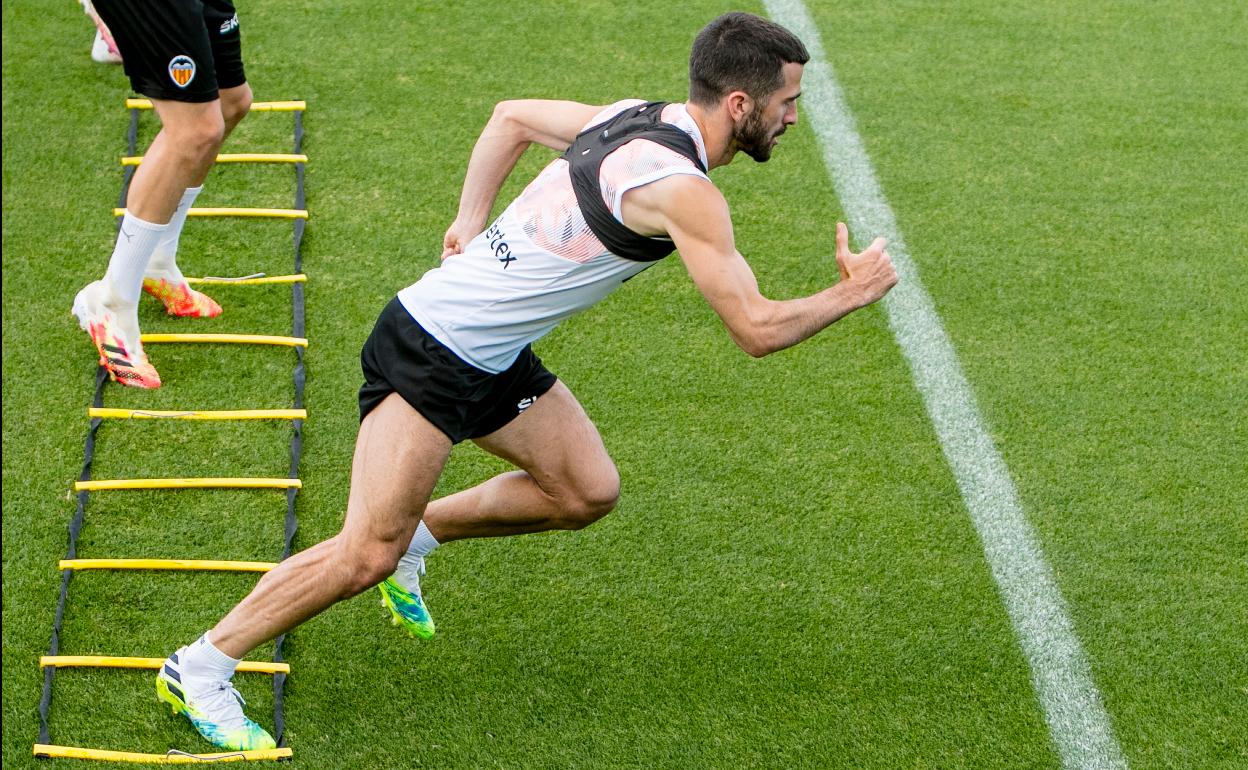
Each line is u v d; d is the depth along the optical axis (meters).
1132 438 11.08
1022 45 17.02
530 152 14.65
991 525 10.18
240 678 8.77
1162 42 17.28
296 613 7.74
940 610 9.44
